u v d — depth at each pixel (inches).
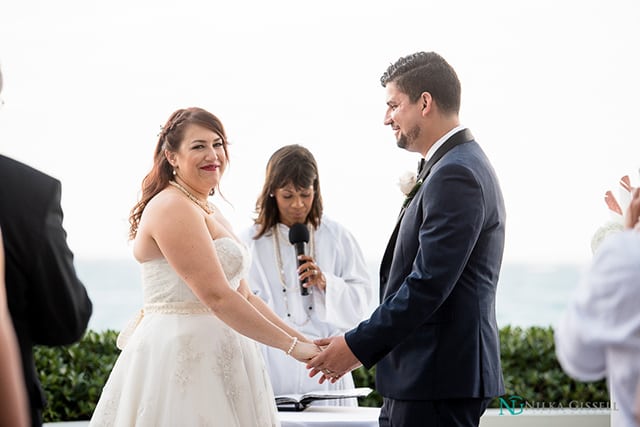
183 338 134.3
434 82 133.6
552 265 1113.4
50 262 95.0
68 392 249.1
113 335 271.1
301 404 155.5
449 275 122.8
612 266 79.0
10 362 73.0
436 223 124.5
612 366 80.2
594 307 79.9
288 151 182.5
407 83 134.8
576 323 80.9
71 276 97.1
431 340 126.9
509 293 1143.0
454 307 127.3
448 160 128.3
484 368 126.9
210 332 135.7
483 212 126.2
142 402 132.7
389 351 127.3
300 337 152.0
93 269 1165.1
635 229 84.0
